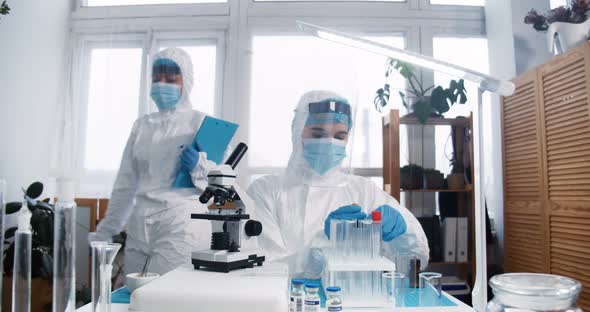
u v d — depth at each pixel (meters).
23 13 2.48
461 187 2.41
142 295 0.85
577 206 1.81
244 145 1.22
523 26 2.47
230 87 2.67
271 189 1.67
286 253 1.52
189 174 1.86
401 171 2.45
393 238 1.42
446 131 2.60
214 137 1.89
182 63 2.07
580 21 2.09
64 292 0.80
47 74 2.62
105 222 2.04
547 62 2.00
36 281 2.08
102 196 2.60
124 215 2.05
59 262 0.79
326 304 1.00
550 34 2.07
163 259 1.70
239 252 1.07
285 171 1.76
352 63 2.30
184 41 2.80
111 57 2.72
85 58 2.75
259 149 2.37
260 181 1.73
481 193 0.95
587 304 1.75
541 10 2.46
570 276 1.86
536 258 2.09
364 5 2.79
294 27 2.74
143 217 1.81
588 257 1.75
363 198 1.67
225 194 1.08
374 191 1.69
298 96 2.35
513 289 0.70
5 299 1.86
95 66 2.73
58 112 2.67
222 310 0.84
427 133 2.62
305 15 2.76
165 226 1.76
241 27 2.74
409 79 2.60
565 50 2.00
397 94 2.63
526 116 2.18
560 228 1.93
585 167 1.76
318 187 1.66
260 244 1.53
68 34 2.77
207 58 2.75
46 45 2.62
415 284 1.24
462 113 2.56
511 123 2.31
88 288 2.09
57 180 0.83
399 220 1.40
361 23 2.78
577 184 1.81
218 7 2.79
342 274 1.08
